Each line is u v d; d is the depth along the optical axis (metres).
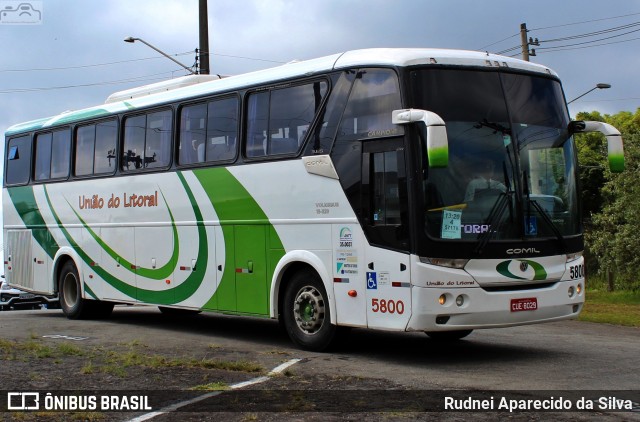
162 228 13.82
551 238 10.23
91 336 13.22
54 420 7.06
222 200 12.50
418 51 10.14
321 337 10.91
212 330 14.21
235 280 12.23
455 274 9.52
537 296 10.04
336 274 10.54
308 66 11.27
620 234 21.75
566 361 10.26
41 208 17.22
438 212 9.55
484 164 9.93
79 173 16.17
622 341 12.29
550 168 10.51
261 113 11.93
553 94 10.84
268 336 13.21
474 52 10.48
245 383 8.56
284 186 11.37
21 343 11.66
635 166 21.94
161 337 13.05
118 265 14.96
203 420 7.01
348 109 10.53
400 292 9.66
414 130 9.62
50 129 17.06
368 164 10.16
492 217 9.82
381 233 9.91
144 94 14.95
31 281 17.53
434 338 12.44
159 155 13.98
